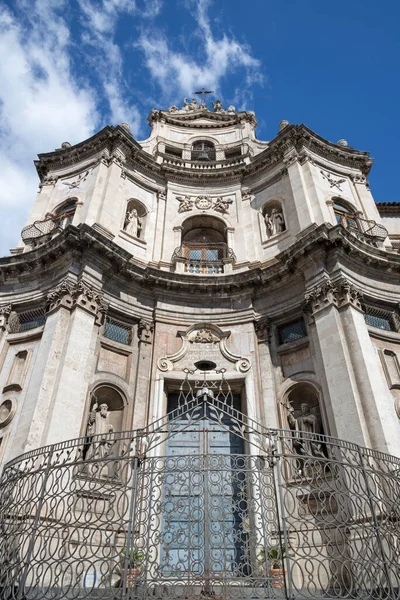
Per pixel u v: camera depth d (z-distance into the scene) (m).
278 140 21.95
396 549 8.99
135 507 8.16
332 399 13.47
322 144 21.97
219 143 27.00
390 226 26.16
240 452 14.71
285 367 16.06
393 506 9.66
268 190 21.88
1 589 8.09
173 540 8.22
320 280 15.72
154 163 22.64
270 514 12.27
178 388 16.17
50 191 21.48
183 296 17.98
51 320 14.84
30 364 14.88
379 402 12.91
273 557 10.82
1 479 9.93
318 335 15.01
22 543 8.42
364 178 22.55
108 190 19.61
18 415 13.62
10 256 16.78
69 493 8.63
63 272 16.05
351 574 8.27
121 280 17.23
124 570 7.39
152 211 21.62
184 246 21.28
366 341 14.41
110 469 13.51
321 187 20.42
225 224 21.58
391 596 7.89
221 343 16.91
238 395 16.30
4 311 16.52
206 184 23.33
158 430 9.58
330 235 15.93
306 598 7.62
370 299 16.33
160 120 27.70
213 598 7.66
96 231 15.97
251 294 17.80
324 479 9.60
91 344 15.14
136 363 16.31
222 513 8.48
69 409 13.11
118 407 15.26
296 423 14.48
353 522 9.23
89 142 21.73
